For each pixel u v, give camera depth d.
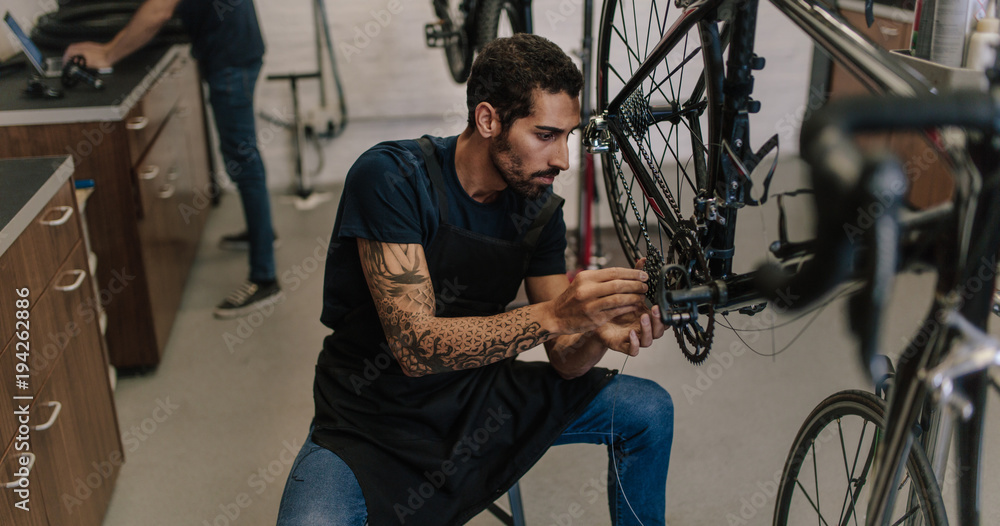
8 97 2.30
